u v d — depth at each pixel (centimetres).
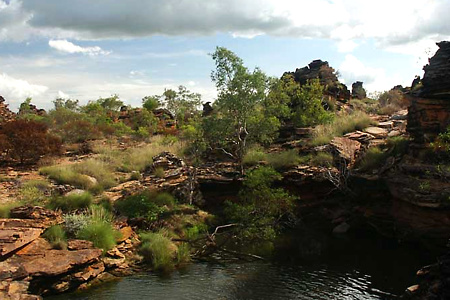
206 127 2338
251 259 1659
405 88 3888
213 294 1319
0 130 2511
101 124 3788
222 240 1872
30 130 2477
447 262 940
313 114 2917
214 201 2244
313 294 1330
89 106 5034
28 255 1327
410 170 1758
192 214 2041
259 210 1895
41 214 1572
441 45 1820
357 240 1889
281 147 2577
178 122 4684
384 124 2639
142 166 2461
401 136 2205
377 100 4169
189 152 2670
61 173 2102
